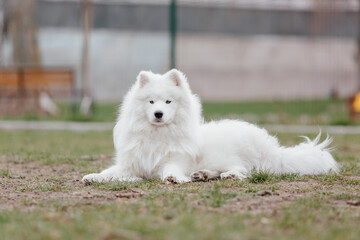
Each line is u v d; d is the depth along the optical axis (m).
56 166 7.71
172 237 3.39
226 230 3.57
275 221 3.86
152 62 30.41
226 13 31.47
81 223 3.72
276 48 31.55
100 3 30.25
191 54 31.28
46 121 17.02
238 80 31.62
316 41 26.14
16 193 5.23
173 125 6.15
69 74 18.77
